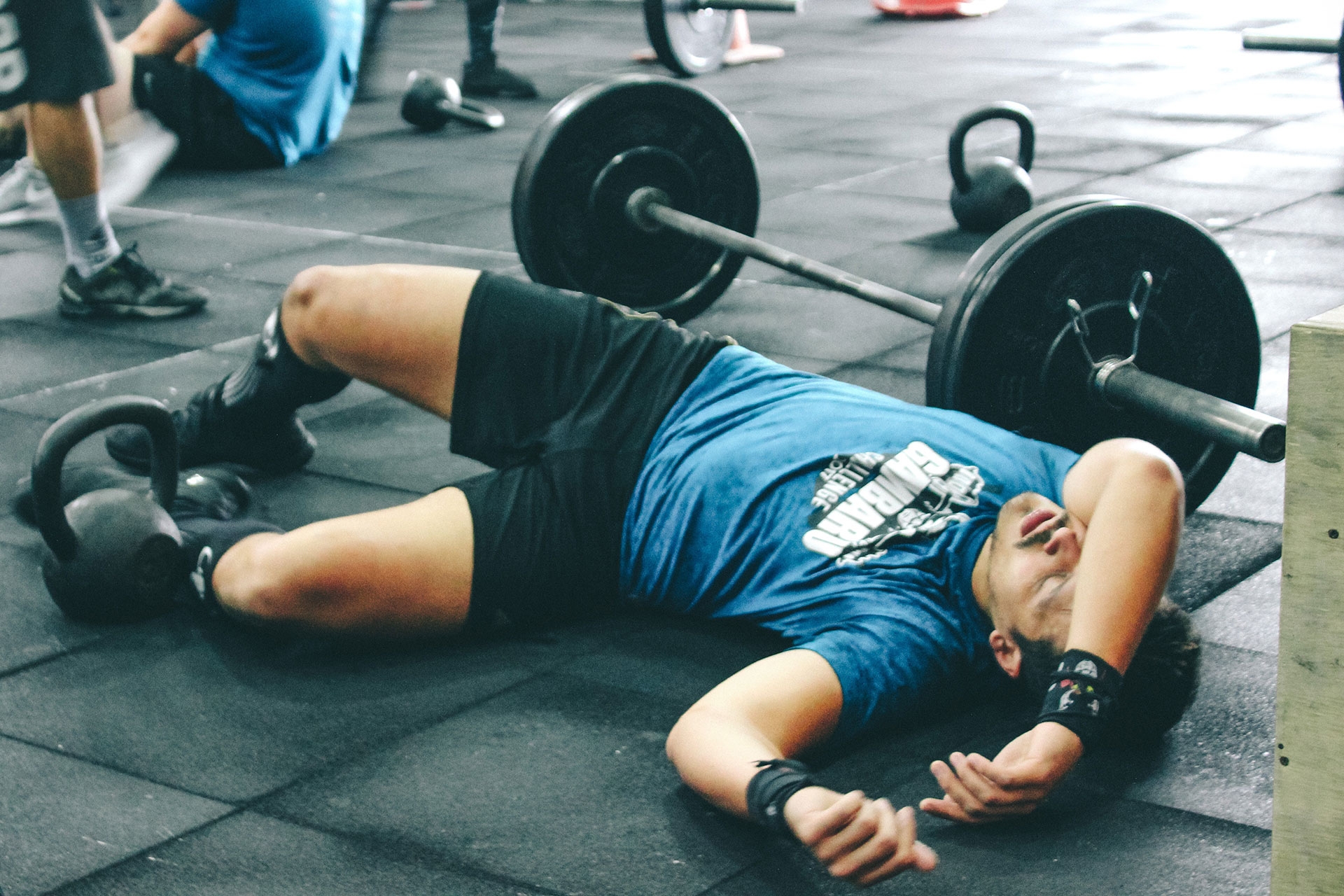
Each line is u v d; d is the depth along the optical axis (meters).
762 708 1.91
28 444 3.26
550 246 3.68
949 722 2.16
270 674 2.30
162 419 2.40
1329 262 4.54
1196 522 2.84
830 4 11.45
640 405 2.44
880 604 2.08
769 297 4.32
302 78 6.12
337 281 2.54
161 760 2.07
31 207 5.32
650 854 1.85
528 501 2.35
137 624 2.46
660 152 3.72
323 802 1.97
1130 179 5.68
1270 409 3.39
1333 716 1.46
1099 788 2.00
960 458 2.27
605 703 2.21
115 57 5.72
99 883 1.81
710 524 2.28
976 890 1.78
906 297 3.12
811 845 1.66
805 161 6.18
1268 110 6.98
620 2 11.54
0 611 2.50
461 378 2.50
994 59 8.79
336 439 3.29
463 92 7.81
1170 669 2.01
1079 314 2.65
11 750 2.10
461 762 2.05
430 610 2.30
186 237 5.08
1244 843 1.87
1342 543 1.41
